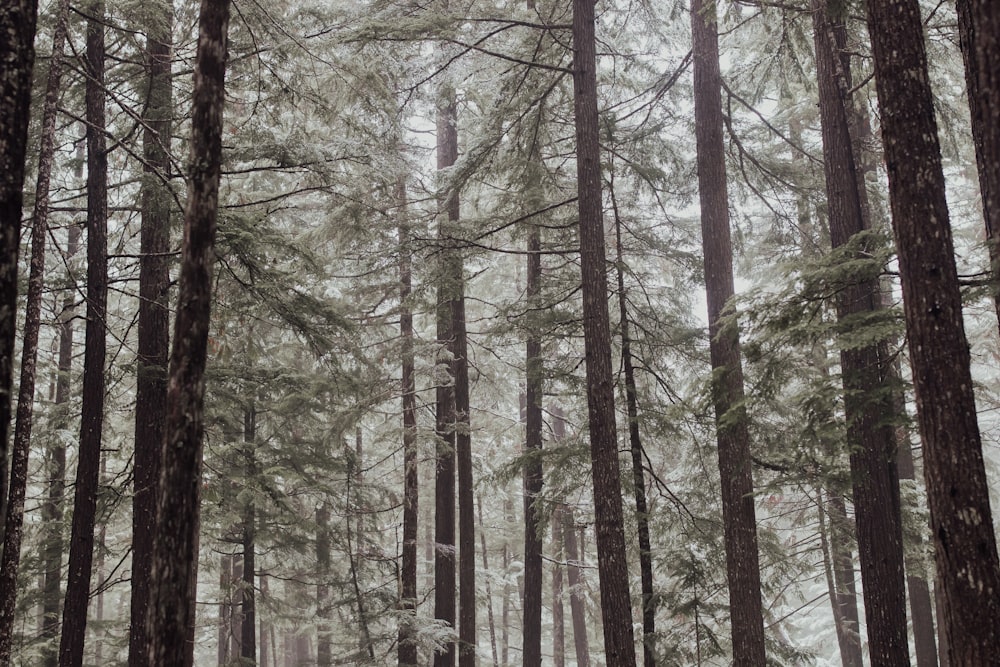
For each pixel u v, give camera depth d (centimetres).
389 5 1118
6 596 662
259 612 1780
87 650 2036
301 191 1062
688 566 1209
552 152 1413
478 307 2306
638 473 1249
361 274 1553
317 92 1105
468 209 1988
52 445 1356
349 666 1955
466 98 1552
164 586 537
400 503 1792
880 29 593
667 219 1404
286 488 1834
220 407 1427
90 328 955
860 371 818
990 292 629
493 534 2514
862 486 877
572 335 1285
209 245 590
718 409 1060
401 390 1570
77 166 1264
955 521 528
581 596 2223
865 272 707
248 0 949
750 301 757
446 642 1484
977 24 564
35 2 476
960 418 539
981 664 505
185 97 1123
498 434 2067
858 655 1636
